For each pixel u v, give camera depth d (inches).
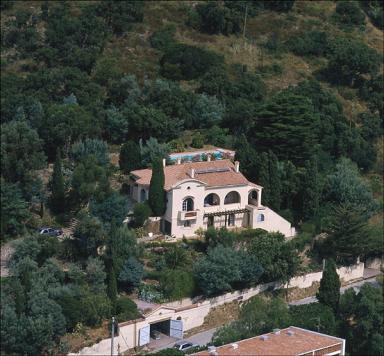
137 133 7278.5
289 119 7057.1
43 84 7568.9
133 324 5196.9
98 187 6053.2
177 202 6107.3
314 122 7185.0
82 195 6033.5
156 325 5526.6
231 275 5615.2
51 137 6756.9
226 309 5723.4
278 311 5359.3
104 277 5388.8
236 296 5782.5
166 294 5551.2
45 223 6077.8
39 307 4950.8
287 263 5935.0
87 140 6712.6
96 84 7790.4
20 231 5910.4
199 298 5649.6
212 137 7396.7
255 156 6702.8
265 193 6520.7
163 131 7229.3
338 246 6392.7
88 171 6131.9
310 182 6619.1
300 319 5403.5
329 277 5689.0
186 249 5964.6
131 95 7529.5
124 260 5541.3
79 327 5078.7
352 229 6363.2
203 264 5615.2
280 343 4820.4
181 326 5398.6
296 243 6328.7
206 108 7623.0
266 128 7106.3
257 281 5905.5
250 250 5915.4
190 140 7372.1
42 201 6181.1
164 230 6190.9
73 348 4963.1
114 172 6692.9
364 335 5315.0
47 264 5334.6
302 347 4771.2
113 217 5851.4
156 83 7588.6
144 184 6259.8
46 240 5590.6
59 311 4982.8
